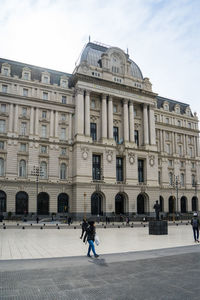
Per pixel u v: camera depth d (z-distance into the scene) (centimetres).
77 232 3606
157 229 3228
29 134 6488
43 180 6431
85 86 7012
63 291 988
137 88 7662
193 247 2105
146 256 1694
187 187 8862
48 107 6794
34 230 3906
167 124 8838
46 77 7044
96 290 999
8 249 2019
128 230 4016
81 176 6506
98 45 8125
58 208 6531
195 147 9456
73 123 7081
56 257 1662
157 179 7606
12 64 6875
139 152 7456
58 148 6731
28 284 1074
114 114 7538
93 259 1591
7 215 5903
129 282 1102
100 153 6900
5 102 6362
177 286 1049
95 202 6806
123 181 7156
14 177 6141
